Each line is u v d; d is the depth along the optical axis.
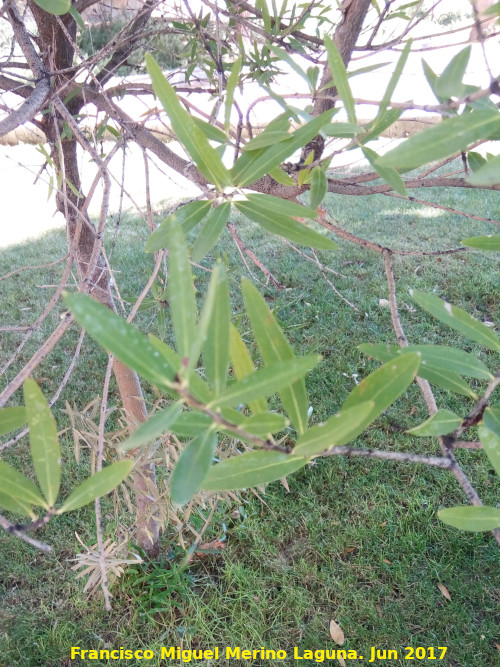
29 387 0.24
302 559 1.23
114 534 1.13
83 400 1.71
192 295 0.19
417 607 1.15
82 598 1.18
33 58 0.54
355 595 1.17
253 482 0.27
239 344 0.27
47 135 0.85
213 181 0.33
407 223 2.65
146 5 0.62
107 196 0.46
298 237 0.34
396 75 0.29
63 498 1.37
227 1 0.70
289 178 0.43
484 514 0.27
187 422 0.23
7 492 0.25
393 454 0.28
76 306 0.18
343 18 0.50
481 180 0.19
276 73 0.73
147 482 0.81
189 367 0.18
